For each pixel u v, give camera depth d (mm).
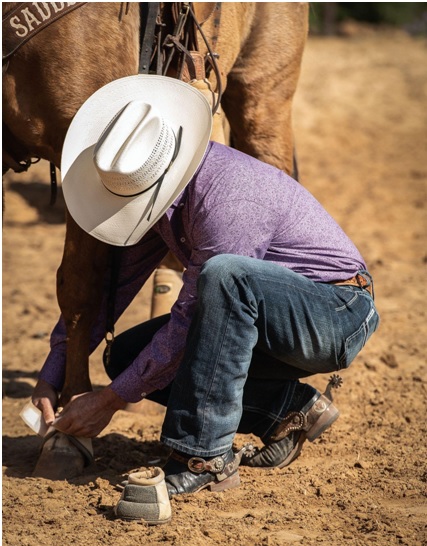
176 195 5535
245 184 5590
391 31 40219
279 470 6402
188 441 5629
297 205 5793
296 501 5789
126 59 6500
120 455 6793
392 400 8094
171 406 5613
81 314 6520
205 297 5422
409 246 15469
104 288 6816
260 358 5980
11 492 5973
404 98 27312
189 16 6977
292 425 6309
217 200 5523
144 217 5652
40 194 18344
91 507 5711
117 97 5914
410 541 5098
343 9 41031
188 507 5617
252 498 5824
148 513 5371
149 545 5086
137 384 5805
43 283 13320
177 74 6934
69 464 6324
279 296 5539
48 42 6191
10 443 7277
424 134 24344
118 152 5488
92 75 6348
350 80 28406
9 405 8391
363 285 5926
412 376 8820
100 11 6316
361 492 5941
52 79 6258
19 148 6641
